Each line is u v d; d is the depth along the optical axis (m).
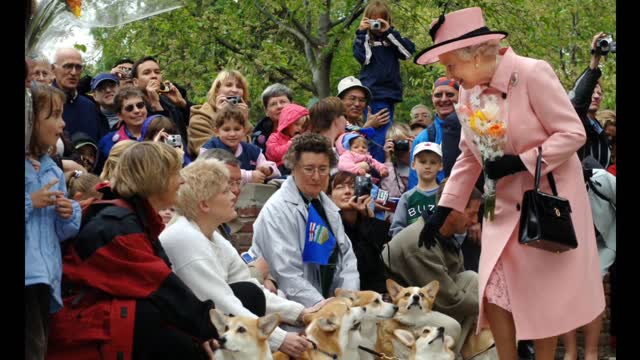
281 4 18.86
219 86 8.41
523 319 5.24
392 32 9.77
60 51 7.70
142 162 4.80
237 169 6.38
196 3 18.86
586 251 5.29
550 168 5.18
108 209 4.79
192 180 5.29
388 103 9.87
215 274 5.13
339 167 7.85
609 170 8.58
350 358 5.77
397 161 8.78
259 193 7.44
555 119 5.21
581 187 5.36
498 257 5.29
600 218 7.86
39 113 4.73
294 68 19.62
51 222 4.63
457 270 6.98
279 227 6.23
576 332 8.23
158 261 4.73
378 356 6.25
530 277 5.26
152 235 4.88
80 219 4.71
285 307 5.73
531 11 19.67
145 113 7.62
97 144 7.80
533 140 5.26
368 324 6.20
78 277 4.68
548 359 5.40
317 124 8.16
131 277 4.68
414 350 6.12
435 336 6.04
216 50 19.73
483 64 5.33
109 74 8.09
